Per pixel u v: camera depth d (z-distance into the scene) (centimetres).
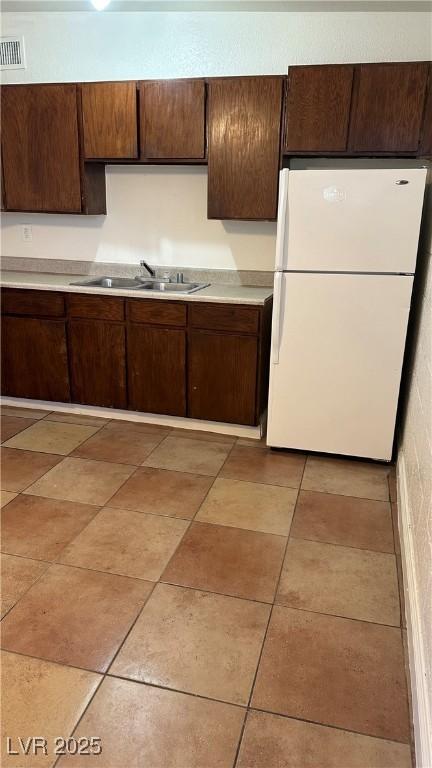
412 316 330
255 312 332
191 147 344
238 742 156
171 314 349
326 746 156
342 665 184
